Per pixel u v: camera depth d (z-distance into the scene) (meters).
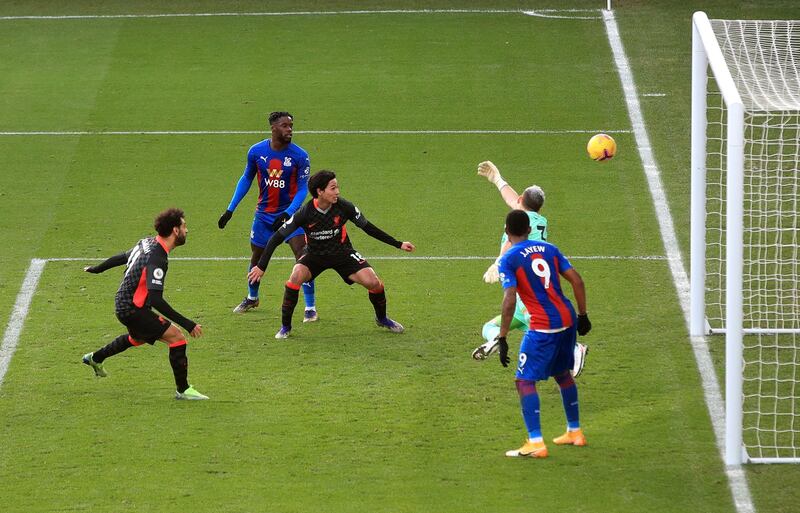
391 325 43.12
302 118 68.38
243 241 53.12
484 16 84.75
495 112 68.75
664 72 73.75
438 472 32.53
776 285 47.19
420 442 34.41
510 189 39.19
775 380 38.81
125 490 31.66
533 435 33.06
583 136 65.12
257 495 31.30
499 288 47.47
